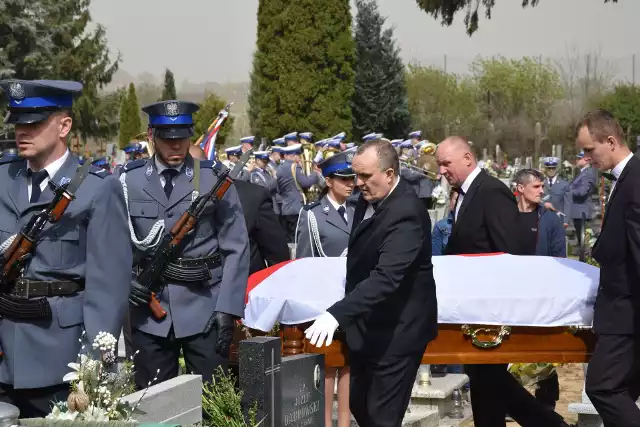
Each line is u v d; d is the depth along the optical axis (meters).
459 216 6.88
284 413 4.74
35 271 4.65
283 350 6.03
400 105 57.06
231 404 4.95
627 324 5.52
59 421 4.18
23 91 4.61
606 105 59.81
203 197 5.83
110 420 4.39
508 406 6.72
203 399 5.25
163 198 5.91
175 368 5.99
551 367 8.12
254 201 7.17
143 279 5.79
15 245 4.61
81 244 4.71
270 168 22.91
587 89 67.75
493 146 69.31
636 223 5.41
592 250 5.71
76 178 4.68
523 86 68.75
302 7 40.06
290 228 21.25
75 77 47.06
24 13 40.38
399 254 5.20
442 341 6.01
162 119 5.84
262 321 5.98
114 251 4.75
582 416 7.70
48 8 41.69
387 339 5.38
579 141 5.62
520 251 6.75
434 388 8.06
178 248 5.83
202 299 5.87
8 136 20.77
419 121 70.94
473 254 6.79
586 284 6.09
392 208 5.30
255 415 4.57
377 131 56.50
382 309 5.39
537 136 59.66
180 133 5.83
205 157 7.07
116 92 49.38
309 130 40.62
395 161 5.34
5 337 4.68
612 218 5.54
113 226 4.75
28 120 4.62
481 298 5.91
